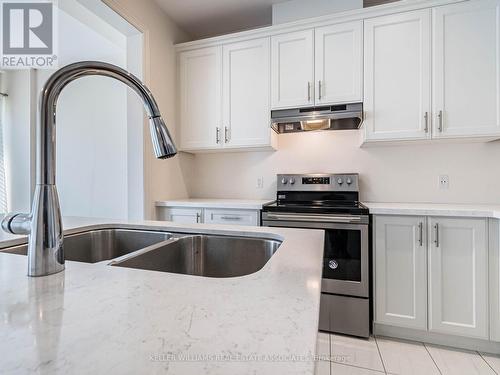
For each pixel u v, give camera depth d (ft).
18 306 1.48
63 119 10.35
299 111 7.29
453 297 5.61
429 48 6.45
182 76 8.70
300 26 7.40
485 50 6.13
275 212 6.75
